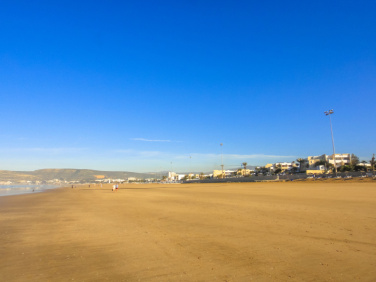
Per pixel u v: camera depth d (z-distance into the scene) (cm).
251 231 1071
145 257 754
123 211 1920
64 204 2738
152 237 1009
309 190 3912
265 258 717
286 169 16675
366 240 885
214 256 746
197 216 1543
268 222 1265
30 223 1443
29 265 702
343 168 12250
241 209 1823
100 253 808
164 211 1842
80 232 1147
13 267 686
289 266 651
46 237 1058
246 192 3966
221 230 1109
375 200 2188
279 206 1938
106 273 632
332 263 666
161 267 666
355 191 3369
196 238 973
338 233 994
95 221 1464
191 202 2511
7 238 1049
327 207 1786
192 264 683
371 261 675
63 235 1091
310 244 849
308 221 1262
